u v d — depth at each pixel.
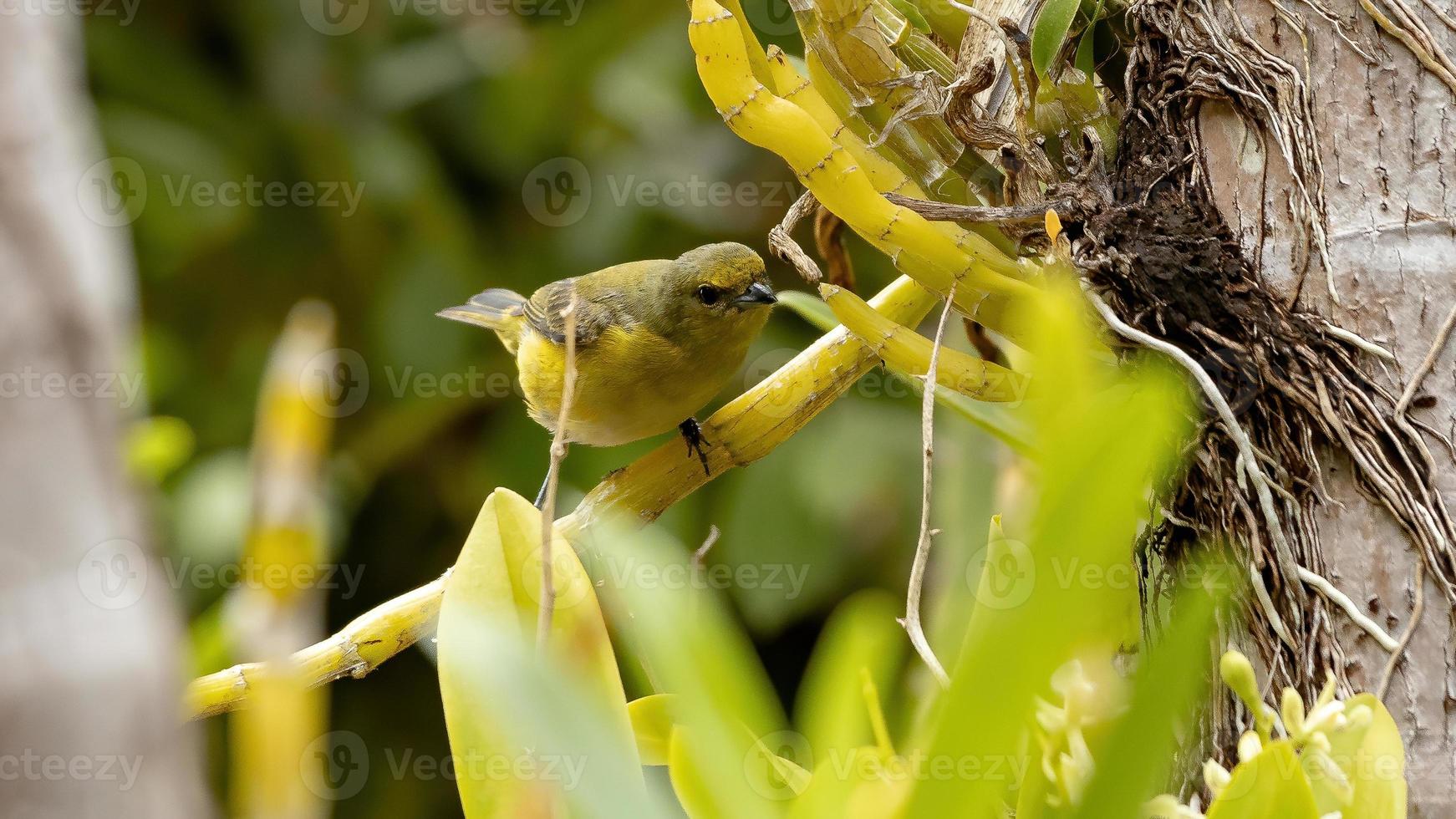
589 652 4.89
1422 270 5.86
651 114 6.37
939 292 6.07
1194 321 6.05
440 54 6.38
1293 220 6.05
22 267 2.98
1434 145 5.90
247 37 6.36
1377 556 5.81
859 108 6.08
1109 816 3.62
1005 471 6.09
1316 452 6.00
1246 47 6.06
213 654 6.11
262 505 3.78
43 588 2.87
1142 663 3.92
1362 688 5.76
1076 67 6.09
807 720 4.21
